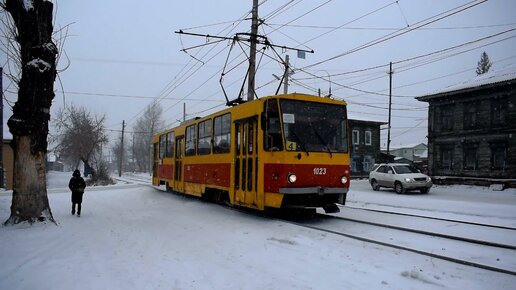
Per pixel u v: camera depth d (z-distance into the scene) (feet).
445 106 106.22
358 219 40.63
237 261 22.39
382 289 17.94
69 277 19.26
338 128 39.09
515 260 23.79
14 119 33.83
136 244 26.58
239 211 44.24
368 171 154.30
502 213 46.78
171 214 42.24
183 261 22.25
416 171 79.77
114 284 18.22
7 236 29.17
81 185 41.60
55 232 30.81
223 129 46.16
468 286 18.48
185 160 59.77
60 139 163.63
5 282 18.62
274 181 36.09
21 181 33.99
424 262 22.49
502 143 91.56
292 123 36.81
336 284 18.52
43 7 34.65
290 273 20.17
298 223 36.65
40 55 34.40
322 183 37.11
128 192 74.64
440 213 46.68
